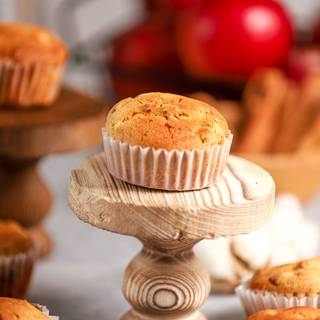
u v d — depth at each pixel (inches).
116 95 40.5
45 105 31.8
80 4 52.1
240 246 29.9
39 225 32.7
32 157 30.4
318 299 25.7
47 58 30.9
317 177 35.9
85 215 23.3
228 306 28.8
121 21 53.2
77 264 32.0
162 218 22.8
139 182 23.4
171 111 23.4
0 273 27.8
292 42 39.8
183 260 25.0
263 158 35.3
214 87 38.6
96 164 24.6
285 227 31.6
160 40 39.6
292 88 36.7
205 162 23.2
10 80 30.9
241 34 37.8
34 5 48.9
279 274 26.2
